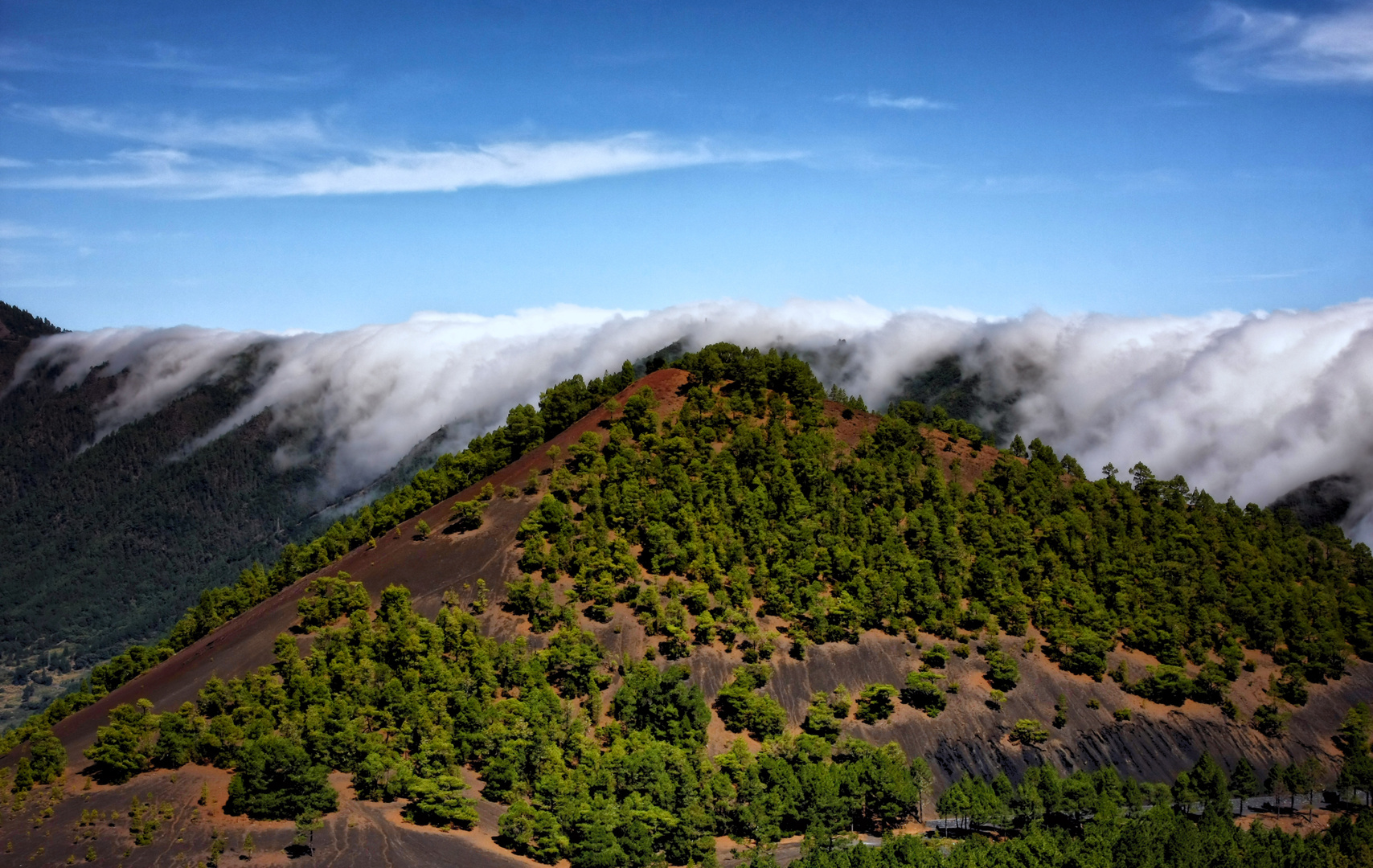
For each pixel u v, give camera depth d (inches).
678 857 6988.2
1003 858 6835.6
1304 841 7406.5
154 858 6235.2
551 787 7076.8
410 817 6948.8
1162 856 6948.8
